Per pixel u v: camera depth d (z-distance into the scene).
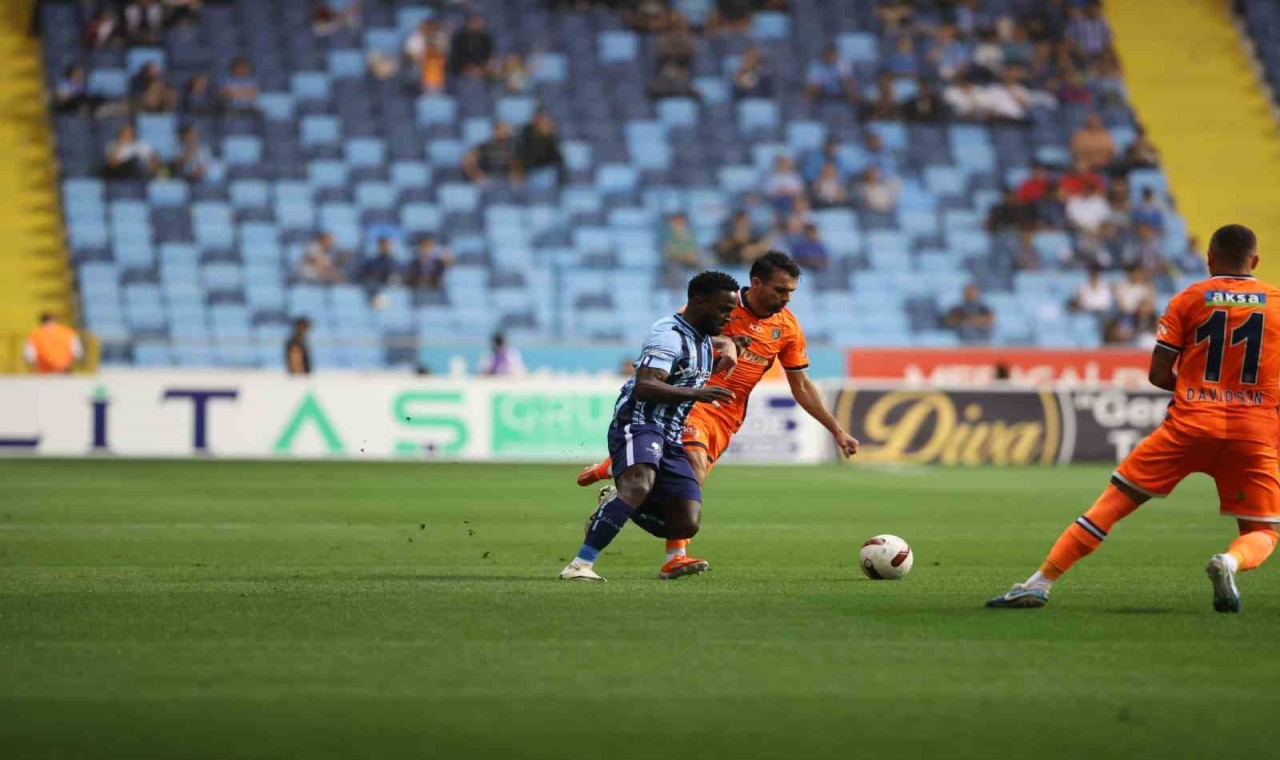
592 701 20.23
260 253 108.38
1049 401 93.88
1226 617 28.20
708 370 33.31
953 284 115.62
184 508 56.06
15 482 68.62
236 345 102.12
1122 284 115.06
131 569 36.75
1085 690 21.20
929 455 92.56
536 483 71.06
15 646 24.28
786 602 30.08
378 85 120.38
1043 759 17.62
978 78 127.62
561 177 115.81
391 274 107.31
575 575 33.81
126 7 119.12
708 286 32.44
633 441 33.22
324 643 24.58
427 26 121.88
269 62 120.44
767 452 91.81
